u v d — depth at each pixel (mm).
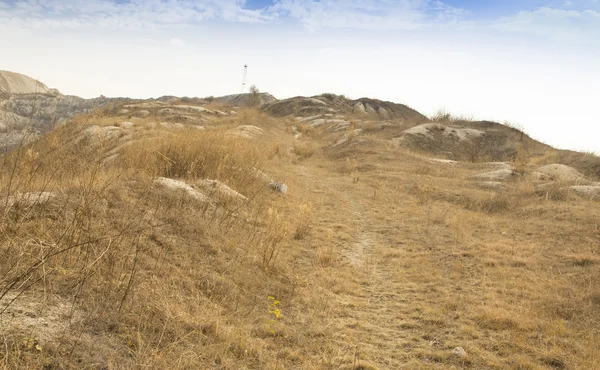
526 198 14195
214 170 11469
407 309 6715
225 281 6434
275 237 8523
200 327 5027
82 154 9203
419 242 10148
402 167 20250
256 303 6199
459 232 10812
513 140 31250
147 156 10836
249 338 5156
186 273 6305
